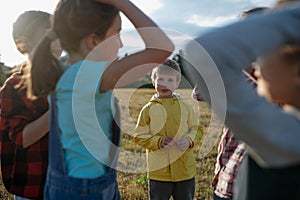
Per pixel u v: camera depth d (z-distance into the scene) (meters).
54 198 1.90
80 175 1.88
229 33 1.27
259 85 1.54
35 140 2.51
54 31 1.96
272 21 1.29
